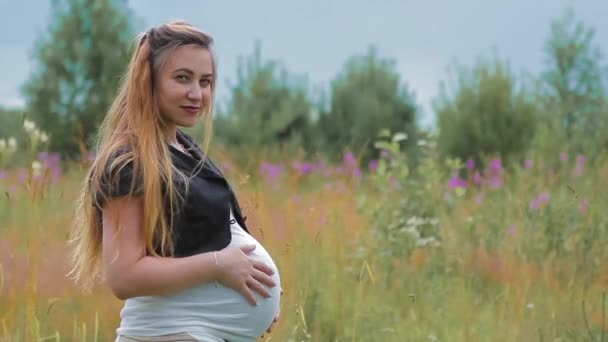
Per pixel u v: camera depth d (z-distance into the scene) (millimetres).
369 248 7121
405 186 8352
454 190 9094
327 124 21391
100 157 2947
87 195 3008
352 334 5160
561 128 13539
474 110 15266
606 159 11164
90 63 19812
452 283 6613
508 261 6934
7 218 6082
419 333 5324
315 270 5914
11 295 4941
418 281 6531
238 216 3273
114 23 20547
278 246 5922
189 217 2967
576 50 18797
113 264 2867
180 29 3055
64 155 19328
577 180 10000
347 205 8000
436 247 7379
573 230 7148
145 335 2984
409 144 20844
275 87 21406
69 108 19656
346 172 9086
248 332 3102
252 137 20062
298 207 7770
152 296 2971
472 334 5391
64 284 5438
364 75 22188
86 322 5148
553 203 7438
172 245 2957
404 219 7785
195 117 3080
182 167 3021
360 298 5641
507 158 14844
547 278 6473
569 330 5363
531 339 5348
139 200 2881
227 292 3018
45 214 6336
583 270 6684
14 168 11109
